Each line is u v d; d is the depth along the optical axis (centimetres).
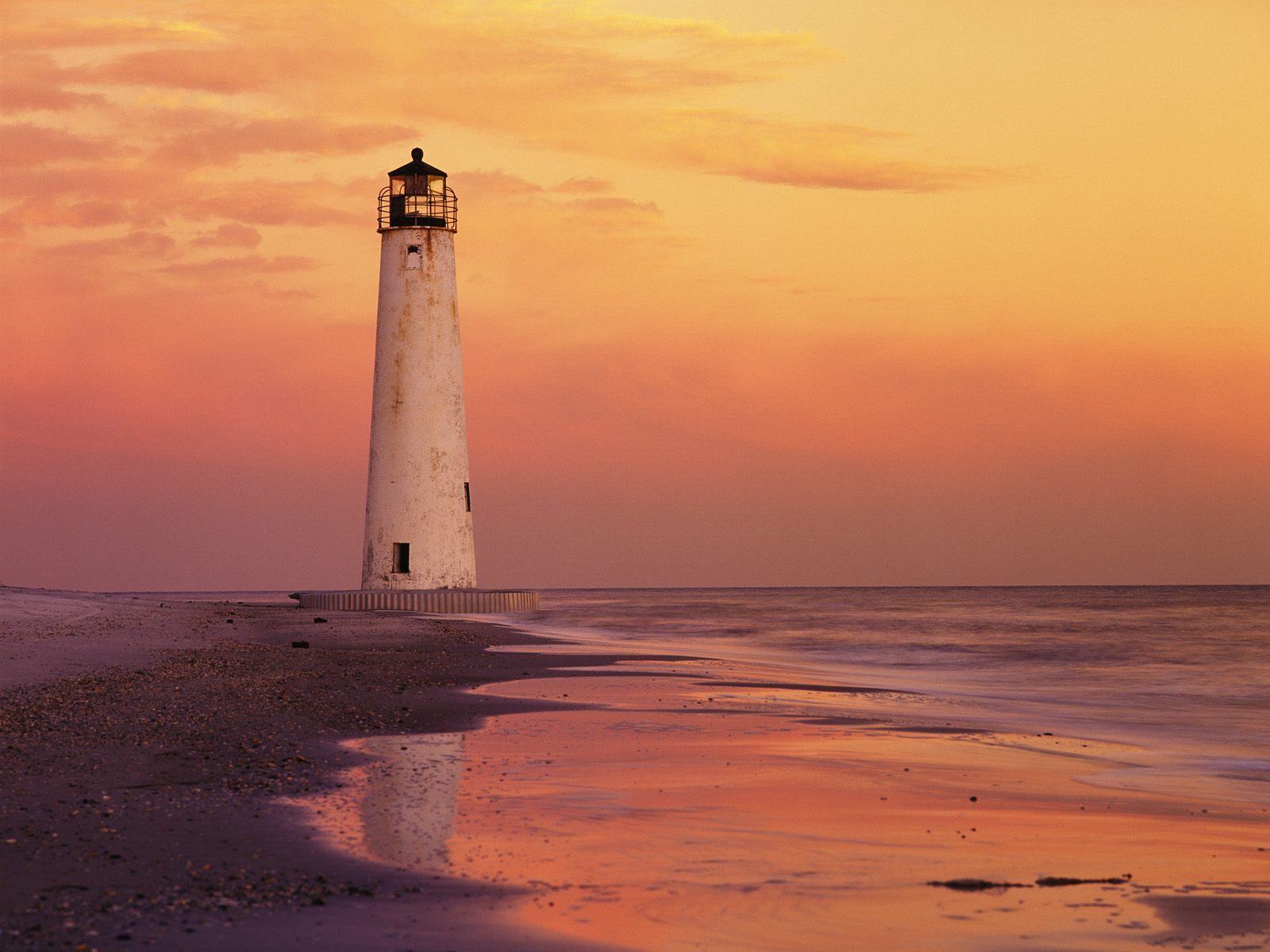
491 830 1176
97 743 1589
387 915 894
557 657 3353
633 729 1888
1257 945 891
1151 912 967
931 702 2538
